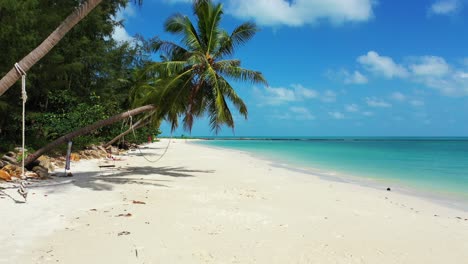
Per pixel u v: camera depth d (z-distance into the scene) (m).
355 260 5.87
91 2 9.71
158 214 8.44
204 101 19.64
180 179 15.33
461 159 33.16
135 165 21.47
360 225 8.18
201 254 5.87
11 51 16.55
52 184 12.06
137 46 37.50
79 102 25.42
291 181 16.00
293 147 65.25
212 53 19.30
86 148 26.19
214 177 16.58
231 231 7.25
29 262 5.25
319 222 8.29
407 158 34.75
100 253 5.72
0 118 19.98
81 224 7.31
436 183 16.67
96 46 27.89
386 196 12.71
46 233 6.63
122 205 9.27
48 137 23.98
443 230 8.02
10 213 7.87
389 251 6.38
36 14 18.38
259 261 5.67
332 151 49.31
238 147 63.88
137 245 6.16
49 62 20.64
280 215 8.86
